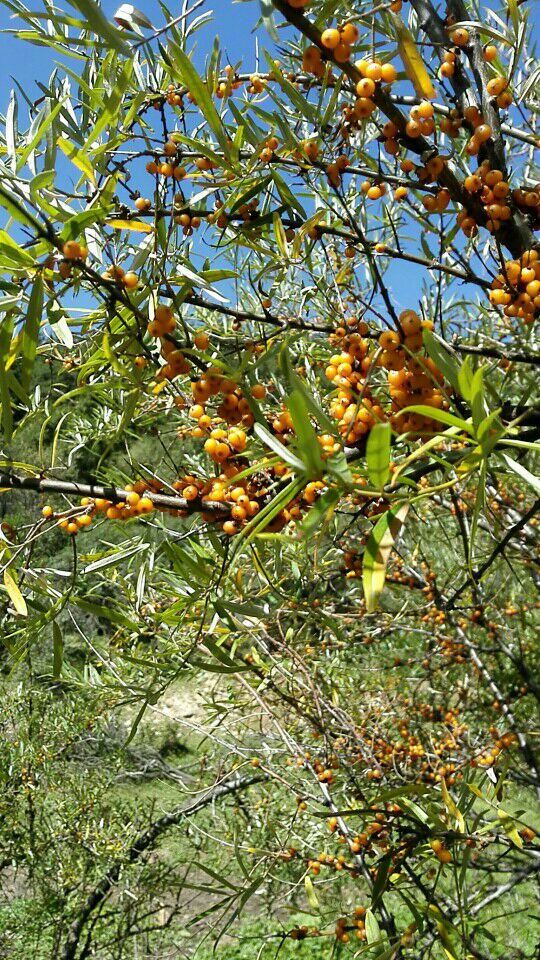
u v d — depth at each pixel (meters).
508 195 0.32
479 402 0.21
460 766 0.74
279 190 0.34
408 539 0.92
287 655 0.62
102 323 0.33
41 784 1.39
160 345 0.32
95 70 0.34
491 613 0.99
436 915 0.33
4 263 0.26
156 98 0.34
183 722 0.66
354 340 0.31
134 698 0.35
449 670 1.04
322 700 0.68
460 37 0.33
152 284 0.31
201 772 1.01
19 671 1.37
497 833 0.42
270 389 0.45
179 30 0.33
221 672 0.34
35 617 0.34
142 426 0.46
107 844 1.33
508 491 0.90
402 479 0.20
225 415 0.32
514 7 0.32
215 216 0.35
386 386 0.39
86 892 1.43
